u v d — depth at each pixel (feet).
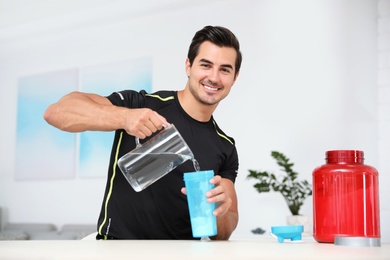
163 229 4.93
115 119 4.16
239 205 12.47
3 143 16.90
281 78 12.28
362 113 11.21
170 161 4.09
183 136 5.03
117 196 4.92
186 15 13.85
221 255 2.09
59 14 15.81
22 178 16.38
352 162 3.40
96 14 15.30
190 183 3.64
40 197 15.98
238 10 13.04
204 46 4.80
